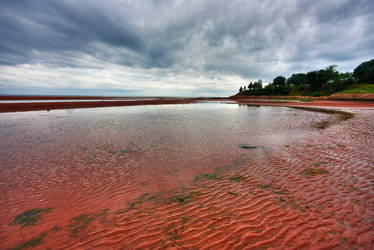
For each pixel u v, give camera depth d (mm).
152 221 4023
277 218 3967
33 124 18141
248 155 8664
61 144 10984
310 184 5500
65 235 3623
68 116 25016
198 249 3168
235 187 5539
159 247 3242
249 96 128125
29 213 4414
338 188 5180
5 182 6098
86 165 7660
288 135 12719
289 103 58031
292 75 133625
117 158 8508
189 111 35031
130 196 5164
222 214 4207
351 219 3820
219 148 9961
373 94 51938
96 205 4734
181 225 3854
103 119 22359
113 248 3250
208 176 6438
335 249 3039
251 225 3771
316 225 3676
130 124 18516
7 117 23328
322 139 11164
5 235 3652
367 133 12523
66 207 4656
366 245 3109
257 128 15844
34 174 6754
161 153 9227
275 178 6055
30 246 3340
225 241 3342
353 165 6863
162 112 32531
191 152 9344
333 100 59156
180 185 5797
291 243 3221
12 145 10734
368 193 4852
